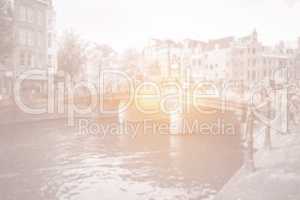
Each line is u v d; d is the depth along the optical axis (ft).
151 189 19.58
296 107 28.07
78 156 29.17
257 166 18.06
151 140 36.63
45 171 23.66
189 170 23.48
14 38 49.08
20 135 37.96
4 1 46.50
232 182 16.55
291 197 12.55
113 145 34.09
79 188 20.16
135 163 26.35
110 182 21.18
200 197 17.99
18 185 20.83
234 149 29.96
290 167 16.48
